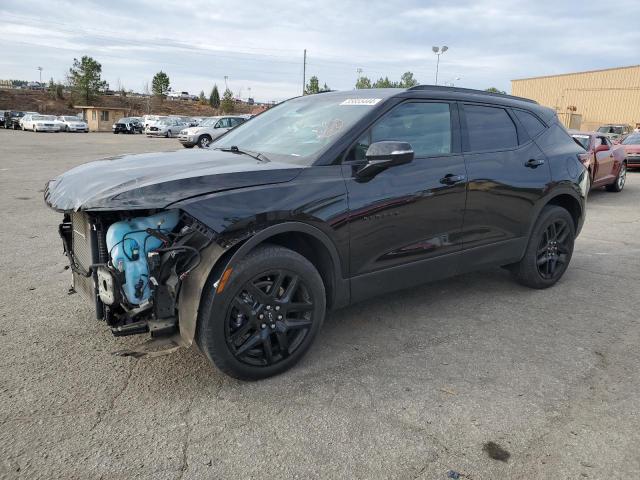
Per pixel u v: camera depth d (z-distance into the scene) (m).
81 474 2.40
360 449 2.62
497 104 4.62
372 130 3.64
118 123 45.09
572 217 5.34
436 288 5.07
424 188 3.79
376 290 3.71
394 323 4.19
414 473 2.46
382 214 3.56
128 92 94.56
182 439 2.67
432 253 3.97
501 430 2.79
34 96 75.06
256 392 3.12
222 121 28.66
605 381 3.31
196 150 4.11
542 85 50.84
